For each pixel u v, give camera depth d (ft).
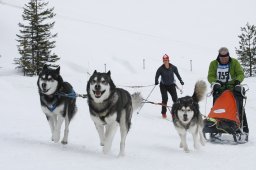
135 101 25.30
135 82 73.97
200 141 25.36
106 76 20.57
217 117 26.37
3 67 111.65
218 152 22.95
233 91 27.50
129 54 156.66
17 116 32.86
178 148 24.34
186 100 23.84
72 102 23.61
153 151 22.74
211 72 28.55
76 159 18.78
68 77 75.00
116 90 21.43
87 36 175.01
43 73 22.18
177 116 23.49
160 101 51.67
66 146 22.22
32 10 111.45
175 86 39.01
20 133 25.46
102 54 140.15
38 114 35.27
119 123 21.36
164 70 38.52
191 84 72.33
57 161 18.03
